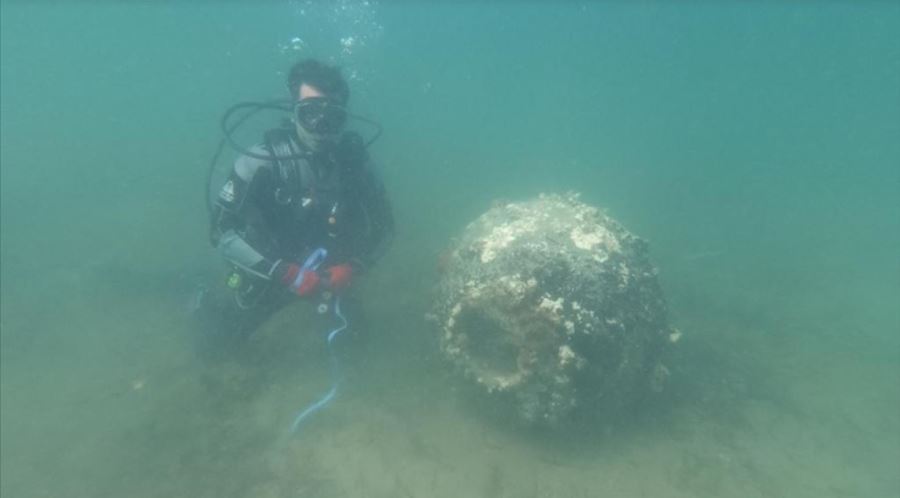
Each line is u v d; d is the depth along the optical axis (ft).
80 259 27.45
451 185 44.04
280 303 17.44
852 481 12.98
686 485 12.73
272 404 15.80
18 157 53.52
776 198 43.52
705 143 81.92
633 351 13.64
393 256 26.76
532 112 122.62
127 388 17.20
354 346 18.51
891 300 23.57
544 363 12.71
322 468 13.28
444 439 14.10
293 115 14.78
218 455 13.97
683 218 37.40
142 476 13.50
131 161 50.80
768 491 12.63
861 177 51.42
